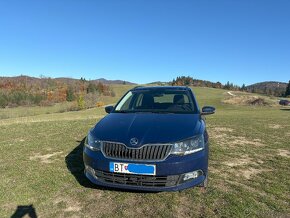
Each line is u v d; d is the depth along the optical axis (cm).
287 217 363
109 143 407
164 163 381
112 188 444
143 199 409
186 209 381
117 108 557
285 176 516
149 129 417
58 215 367
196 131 422
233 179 494
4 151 697
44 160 611
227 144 779
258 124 1231
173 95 577
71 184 464
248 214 367
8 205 392
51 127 1100
